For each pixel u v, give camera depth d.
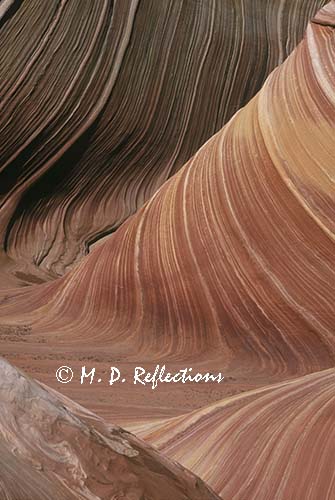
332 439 4.38
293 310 12.59
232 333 13.05
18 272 24.58
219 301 13.25
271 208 13.02
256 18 30.59
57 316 15.20
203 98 28.73
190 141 28.44
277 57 30.64
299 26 31.48
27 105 25.64
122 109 27.00
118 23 27.23
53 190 26.23
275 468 4.32
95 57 26.70
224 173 13.81
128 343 13.71
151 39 27.89
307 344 12.45
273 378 12.06
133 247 14.68
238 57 29.58
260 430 4.73
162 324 13.77
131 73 27.25
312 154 12.87
